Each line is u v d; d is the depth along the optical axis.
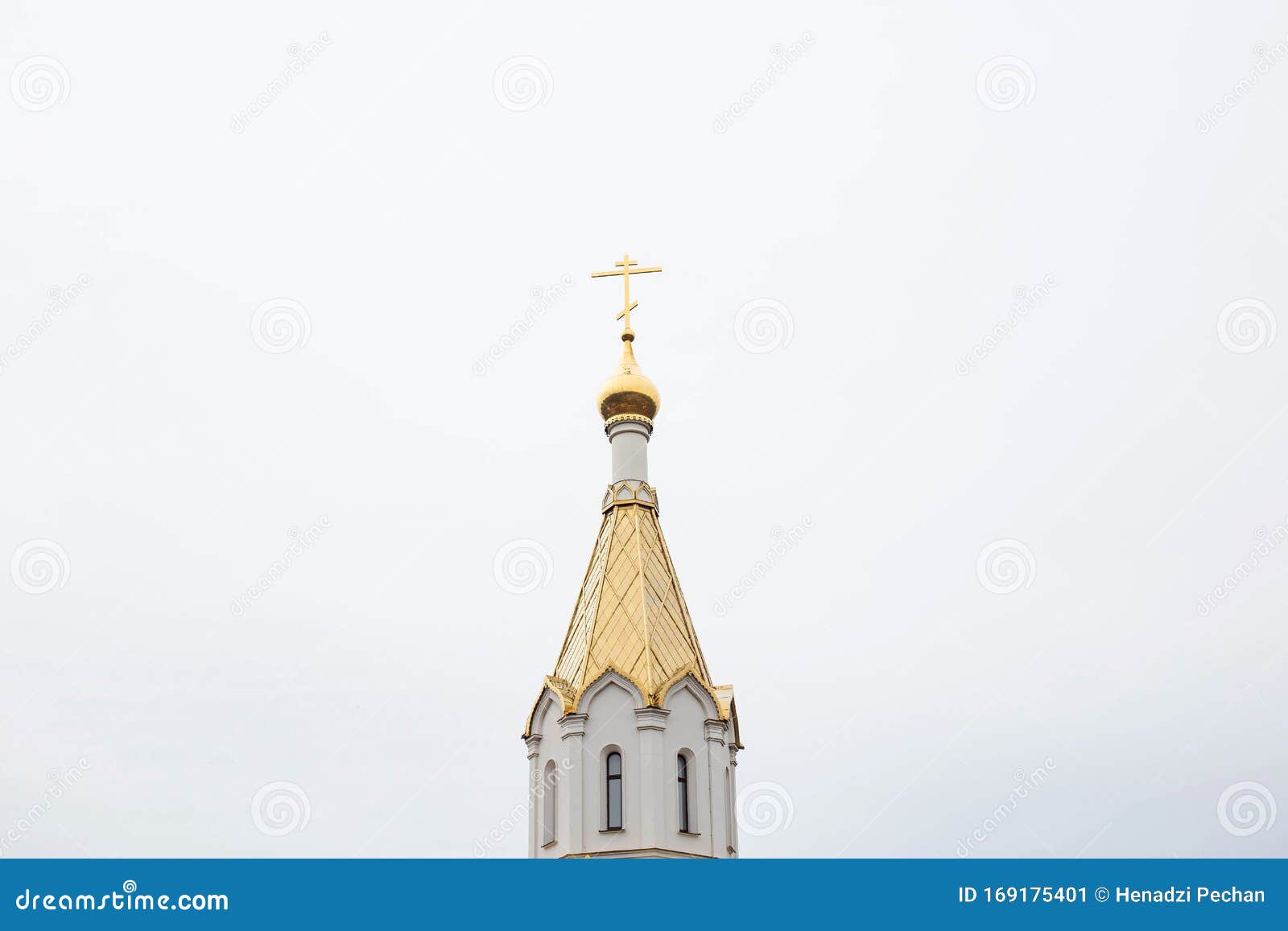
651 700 30.47
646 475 35.75
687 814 30.83
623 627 32.12
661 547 34.66
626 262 38.53
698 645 33.56
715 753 31.56
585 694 30.89
